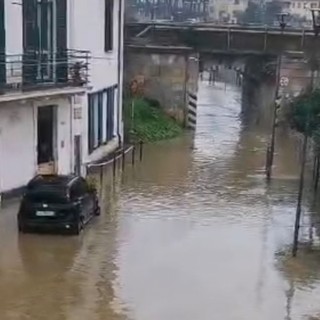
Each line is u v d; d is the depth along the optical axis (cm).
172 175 2891
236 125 4519
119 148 3316
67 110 2641
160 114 4094
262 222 2194
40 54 2442
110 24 3138
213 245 1944
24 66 2319
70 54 2634
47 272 1700
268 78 4456
